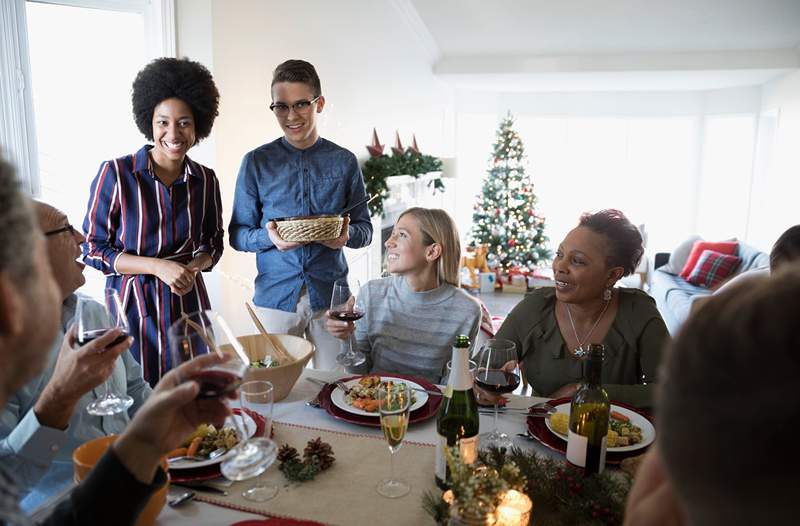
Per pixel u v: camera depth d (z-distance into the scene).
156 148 2.14
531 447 1.32
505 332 1.86
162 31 2.80
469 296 1.94
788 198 7.31
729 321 0.36
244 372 0.93
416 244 1.89
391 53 5.96
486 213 8.24
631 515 0.53
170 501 1.08
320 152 2.57
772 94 8.36
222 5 2.92
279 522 1.00
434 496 1.10
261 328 1.73
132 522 0.80
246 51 3.19
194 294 2.22
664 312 6.15
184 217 2.18
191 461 1.18
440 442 1.12
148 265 2.03
